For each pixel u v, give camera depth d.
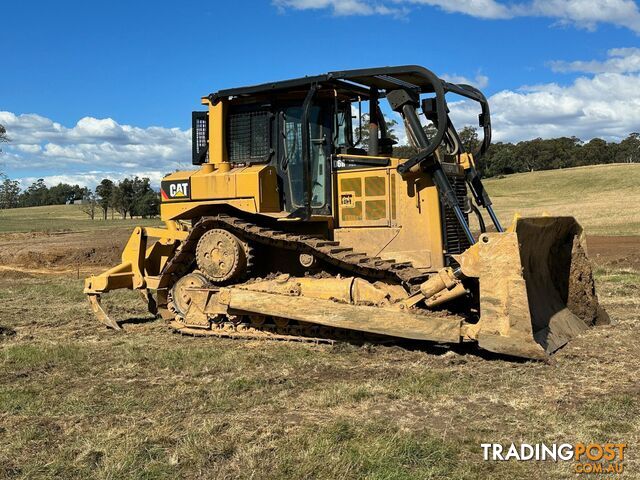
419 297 7.25
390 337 7.79
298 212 7.98
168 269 9.30
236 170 8.63
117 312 11.27
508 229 6.76
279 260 8.88
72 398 6.08
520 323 6.63
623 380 6.22
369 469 4.36
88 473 4.44
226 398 5.97
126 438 4.99
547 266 8.61
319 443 4.75
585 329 8.45
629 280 13.14
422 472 4.29
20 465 4.60
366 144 8.90
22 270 19.92
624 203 48.25
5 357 7.75
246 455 4.61
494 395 5.86
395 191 7.97
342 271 8.30
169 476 4.35
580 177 72.25
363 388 6.11
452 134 8.31
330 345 7.95
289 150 8.55
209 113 9.01
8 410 5.81
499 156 112.19
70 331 9.62
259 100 8.71
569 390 5.94
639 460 4.48
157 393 6.20
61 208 103.25
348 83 8.17
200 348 8.09
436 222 7.69
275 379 6.59
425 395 5.90
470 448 4.71
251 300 8.25
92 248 23.58
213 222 8.70
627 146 114.50
